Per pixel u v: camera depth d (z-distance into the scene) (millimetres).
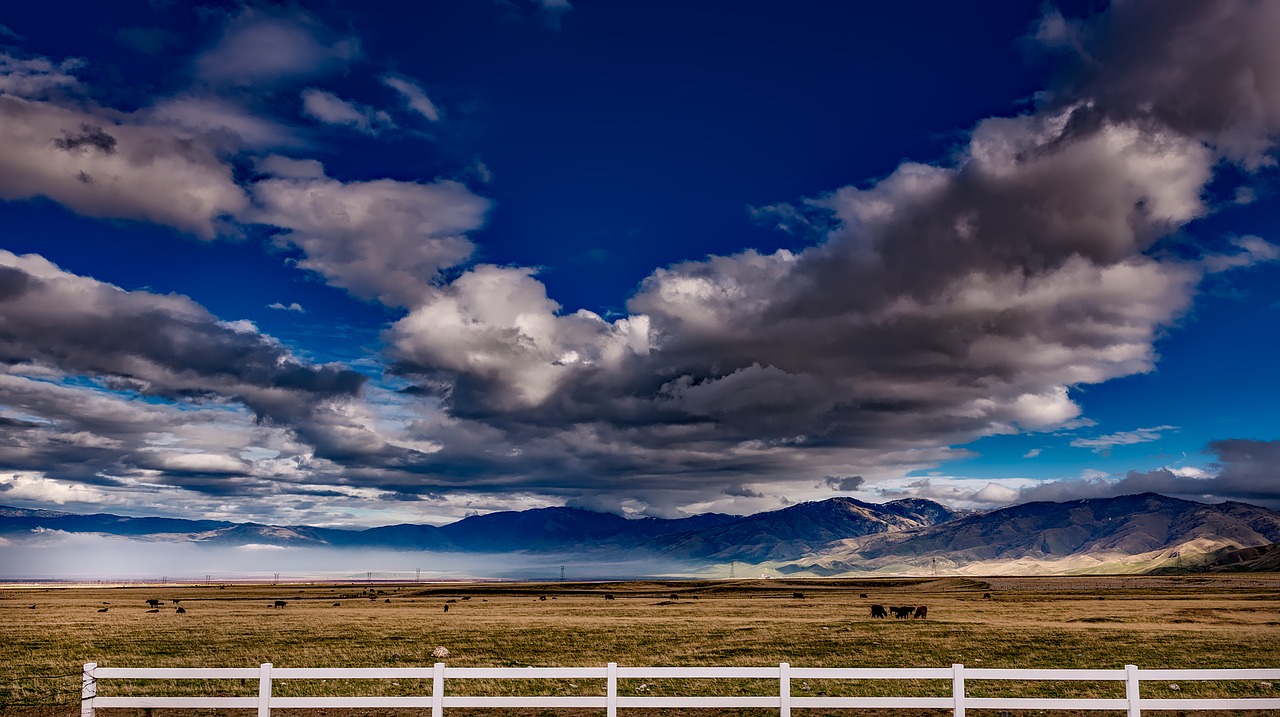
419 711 26312
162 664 39281
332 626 61500
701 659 41562
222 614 80938
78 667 37406
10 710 26578
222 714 26078
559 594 171875
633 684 33250
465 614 80812
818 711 26156
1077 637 49969
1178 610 80688
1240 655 41531
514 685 33125
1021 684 32594
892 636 52469
